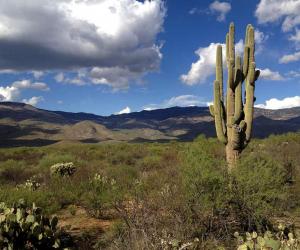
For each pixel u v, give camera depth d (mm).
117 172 14992
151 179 10531
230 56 10039
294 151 15719
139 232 5777
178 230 5812
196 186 6590
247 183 6660
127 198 8602
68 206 10273
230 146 9828
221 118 9992
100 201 9000
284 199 7539
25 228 5887
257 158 7609
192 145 7715
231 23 10094
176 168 9820
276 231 6559
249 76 9844
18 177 15617
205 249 5734
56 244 6086
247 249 4770
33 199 9797
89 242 6812
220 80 10180
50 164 19250
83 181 12648
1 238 5602
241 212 6637
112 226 7074
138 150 27172
